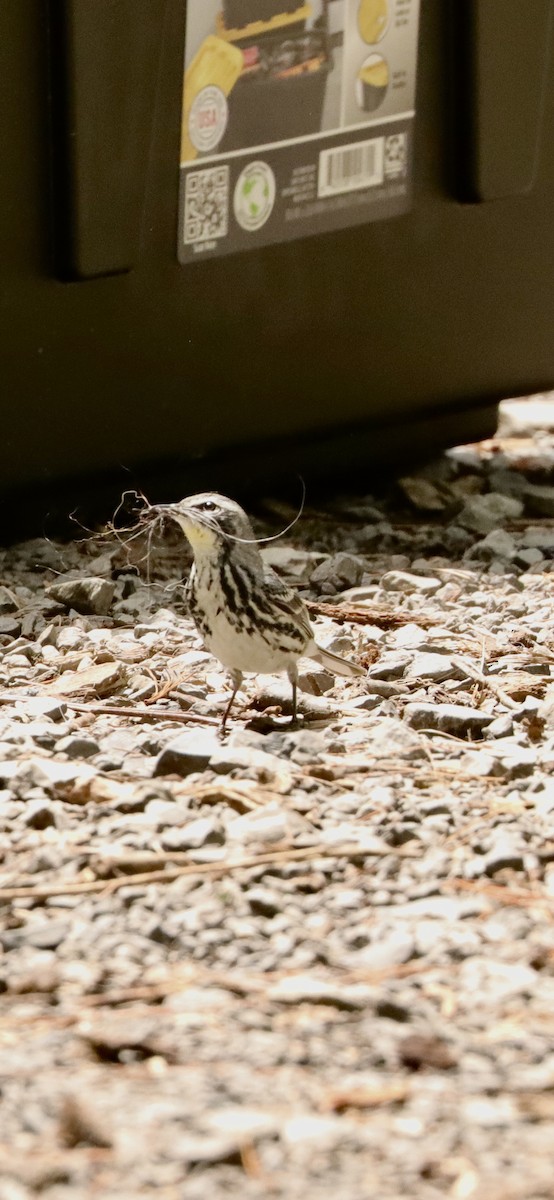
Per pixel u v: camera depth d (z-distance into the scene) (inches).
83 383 524.4
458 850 305.7
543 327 661.9
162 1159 196.5
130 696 411.8
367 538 611.2
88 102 474.9
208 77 508.1
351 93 555.8
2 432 515.5
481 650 452.1
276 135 537.0
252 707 403.9
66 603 499.8
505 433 813.9
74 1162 196.4
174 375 546.6
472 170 593.6
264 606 362.6
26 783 331.6
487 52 578.6
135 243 506.6
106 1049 223.8
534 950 259.4
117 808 319.6
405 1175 194.2
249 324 557.9
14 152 476.1
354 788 340.5
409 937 263.4
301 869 290.4
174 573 554.3
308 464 649.0
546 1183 192.7
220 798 326.0
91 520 585.3
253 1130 202.1
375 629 478.3
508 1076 220.4
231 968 255.8
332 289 578.6
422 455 698.2
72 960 256.8
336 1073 220.2
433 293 615.2
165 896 279.7
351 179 566.6
